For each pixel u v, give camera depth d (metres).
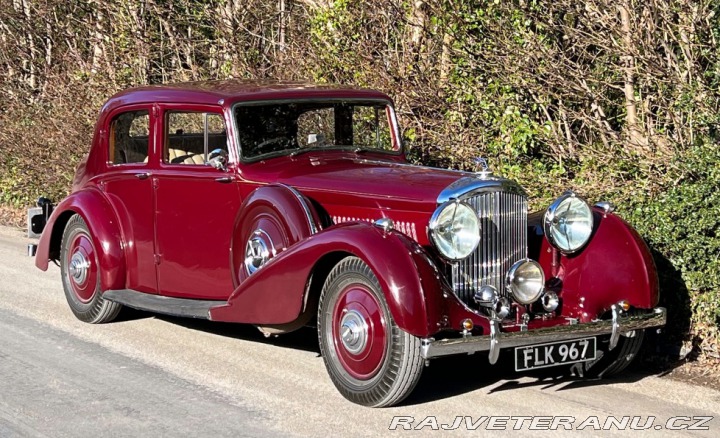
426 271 5.16
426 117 9.60
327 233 5.52
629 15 8.12
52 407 5.48
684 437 4.98
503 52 8.89
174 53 13.51
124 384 5.91
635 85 8.48
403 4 10.05
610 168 8.03
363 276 5.36
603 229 6.00
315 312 5.88
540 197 8.30
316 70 10.63
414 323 5.06
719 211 6.25
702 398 5.67
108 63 13.56
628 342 5.99
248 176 6.45
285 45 11.59
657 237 6.51
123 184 7.25
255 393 5.72
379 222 5.41
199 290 6.84
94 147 7.60
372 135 7.27
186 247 6.85
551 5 8.62
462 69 9.41
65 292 7.73
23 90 14.95
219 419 5.26
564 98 8.95
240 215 6.30
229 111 6.54
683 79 7.94
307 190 6.23
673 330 6.52
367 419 5.25
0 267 9.80
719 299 6.23
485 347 5.23
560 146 8.64
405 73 9.70
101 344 6.88
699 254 6.34
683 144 7.77
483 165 5.89
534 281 5.66
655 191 7.44
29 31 15.49
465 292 5.64
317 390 5.79
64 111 13.32
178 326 7.46
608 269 5.86
